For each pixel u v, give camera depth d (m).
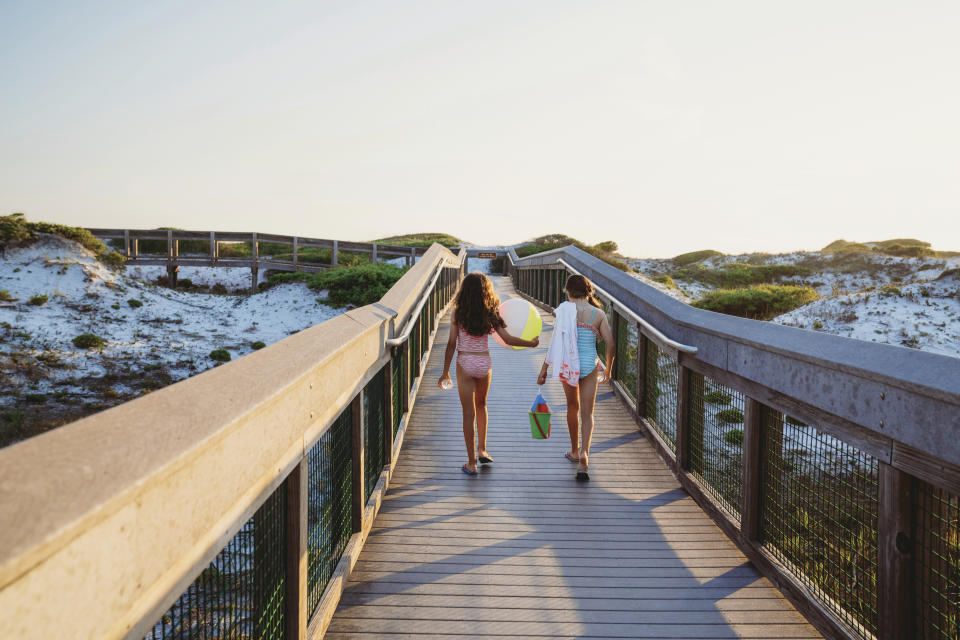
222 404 1.42
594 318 4.56
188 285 30.88
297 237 30.44
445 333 10.92
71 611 0.84
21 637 0.73
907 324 12.20
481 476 4.52
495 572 3.11
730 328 3.51
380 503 3.89
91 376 13.65
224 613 1.49
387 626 2.62
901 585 2.04
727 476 3.74
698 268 36.16
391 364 4.39
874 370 2.12
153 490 1.06
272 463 1.73
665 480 4.49
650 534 3.59
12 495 0.80
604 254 38.06
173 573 1.18
